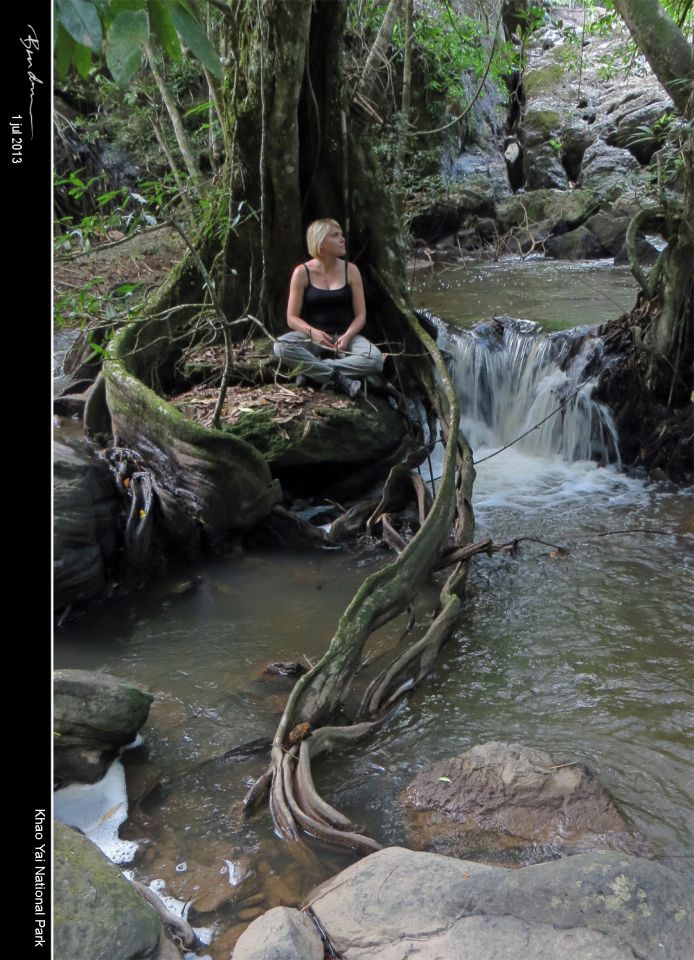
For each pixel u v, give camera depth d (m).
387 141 10.50
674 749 3.48
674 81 6.35
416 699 3.90
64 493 4.62
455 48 11.50
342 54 6.29
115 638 4.46
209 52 1.52
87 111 12.59
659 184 6.84
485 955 2.28
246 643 4.38
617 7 6.51
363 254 6.79
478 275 10.69
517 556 5.27
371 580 4.19
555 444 6.95
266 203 6.41
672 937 2.27
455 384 7.27
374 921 2.47
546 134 14.16
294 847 2.99
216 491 5.19
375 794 3.28
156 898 2.70
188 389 6.42
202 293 6.59
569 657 4.17
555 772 3.19
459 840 3.00
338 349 6.08
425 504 5.65
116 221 5.30
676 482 6.43
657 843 2.95
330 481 5.93
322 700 3.67
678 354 6.51
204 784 3.35
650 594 4.75
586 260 11.68
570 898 2.37
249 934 2.44
